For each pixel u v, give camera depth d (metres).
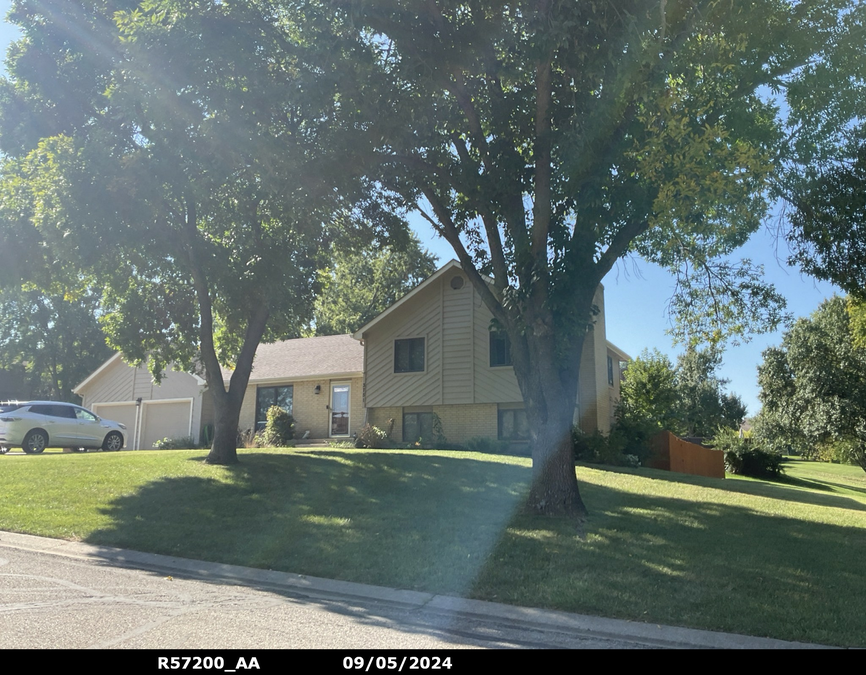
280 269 14.47
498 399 22.91
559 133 10.15
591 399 23.83
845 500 19.30
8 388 50.12
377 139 11.00
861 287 11.95
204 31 10.60
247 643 5.19
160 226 14.08
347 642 5.32
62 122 14.65
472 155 12.47
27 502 11.24
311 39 10.48
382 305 49.22
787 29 10.77
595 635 5.68
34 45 14.04
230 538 9.10
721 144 9.92
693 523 10.41
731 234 11.80
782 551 8.59
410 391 24.44
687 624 5.84
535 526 9.55
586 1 8.90
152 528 9.62
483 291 11.53
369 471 14.15
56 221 12.17
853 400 33.91
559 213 10.76
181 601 6.39
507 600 6.57
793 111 11.55
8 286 16.17
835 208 11.51
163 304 17.22
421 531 9.30
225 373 30.39
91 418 22.81
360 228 14.77
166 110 11.09
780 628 5.66
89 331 47.34
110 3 13.79
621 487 14.35
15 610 5.91
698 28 9.96
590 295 10.58
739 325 13.43
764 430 38.62
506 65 10.12
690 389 59.47
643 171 9.70
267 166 10.93
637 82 9.24
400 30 10.12
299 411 27.91
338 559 8.04
